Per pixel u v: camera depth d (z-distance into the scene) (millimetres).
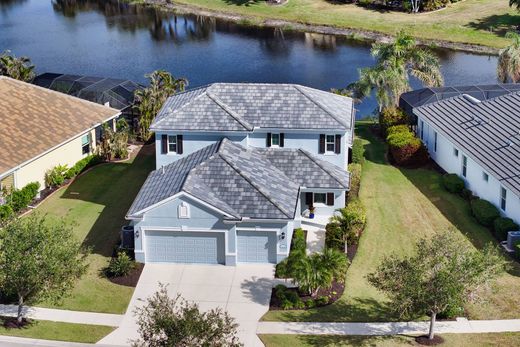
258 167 46531
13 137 51875
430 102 61125
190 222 42406
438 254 33500
